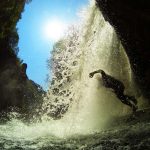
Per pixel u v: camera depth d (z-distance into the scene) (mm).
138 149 6750
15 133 10891
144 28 11211
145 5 10555
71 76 17516
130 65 13141
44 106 19344
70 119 15883
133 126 9398
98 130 10531
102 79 11617
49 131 11133
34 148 7816
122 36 12227
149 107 11953
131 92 13648
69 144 8180
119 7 11148
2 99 19625
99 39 15477
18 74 21266
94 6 16047
